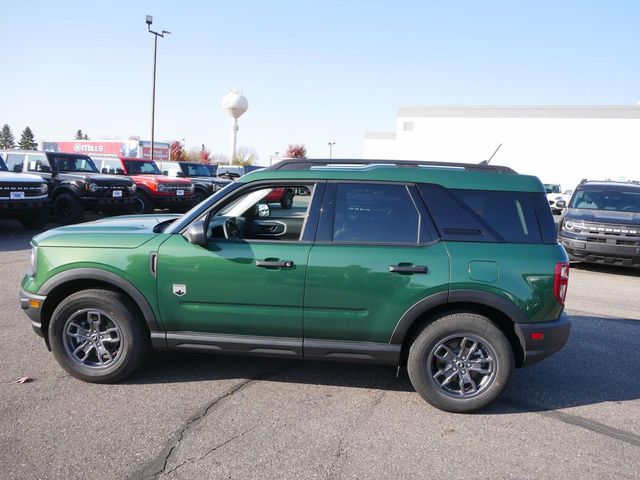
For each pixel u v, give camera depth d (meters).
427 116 43.84
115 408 3.68
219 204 4.01
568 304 7.49
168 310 3.92
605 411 3.94
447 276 3.69
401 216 3.85
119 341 4.02
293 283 3.78
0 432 3.30
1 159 13.47
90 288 4.09
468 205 3.84
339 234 3.85
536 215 3.82
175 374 4.33
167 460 3.05
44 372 4.25
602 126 38.41
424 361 3.78
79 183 13.49
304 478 2.92
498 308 3.68
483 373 3.79
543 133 40.25
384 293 3.73
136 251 3.91
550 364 4.92
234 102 51.00
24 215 11.78
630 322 6.52
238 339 3.91
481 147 42.34
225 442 3.27
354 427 3.53
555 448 3.35
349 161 4.21
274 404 3.84
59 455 3.06
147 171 18.11
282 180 3.98
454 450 3.28
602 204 11.12
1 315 5.70
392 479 2.94
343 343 3.84
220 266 3.83
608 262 9.98
